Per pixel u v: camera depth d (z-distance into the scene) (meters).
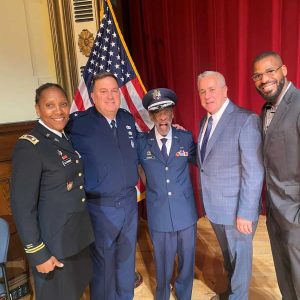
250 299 2.11
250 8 2.71
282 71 1.53
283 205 1.58
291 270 1.62
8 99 2.49
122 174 1.82
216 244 2.88
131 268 2.00
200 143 1.86
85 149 1.79
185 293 2.03
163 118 1.84
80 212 1.60
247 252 1.82
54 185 1.49
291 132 1.47
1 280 1.92
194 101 3.12
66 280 1.58
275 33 2.61
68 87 2.76
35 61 2.62
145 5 3.27
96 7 2.64
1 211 2.22
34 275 1.56
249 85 2.83
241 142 1.67
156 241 1.92
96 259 1.89
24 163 1.42
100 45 2.44
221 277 2.40
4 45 2.44
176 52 3.14
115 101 1.79
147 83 3.45
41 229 1.50
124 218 1.88
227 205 1.77
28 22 2.56
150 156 1.89
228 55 2.88
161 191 1.87
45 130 1.52
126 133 1.90
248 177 1.65
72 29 2.69
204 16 2.97
